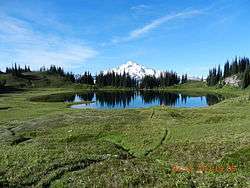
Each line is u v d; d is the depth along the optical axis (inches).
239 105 3747.5
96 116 3026.6
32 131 2476.6
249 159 1353.3
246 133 1795.0
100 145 1733.5
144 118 2881.4
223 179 874.1
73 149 1534.2
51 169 1110.4
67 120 2847.0
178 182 871.7
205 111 3228.3
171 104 5969.5
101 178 971.3
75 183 963.3
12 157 1290.6
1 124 2940.5
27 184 1006.4
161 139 2016.5
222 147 1573.6
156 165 1099.3
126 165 1090.7
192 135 1998.0
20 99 6235.2
